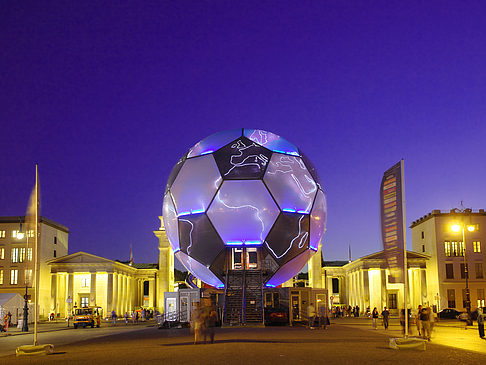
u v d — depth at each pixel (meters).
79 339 30.28
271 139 41.59
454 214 77.62
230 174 39.44
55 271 77.88
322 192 43.03
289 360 15.63
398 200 20.66
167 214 43.28
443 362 15.43
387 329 34.72
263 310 37.12
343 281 90.69
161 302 80.94
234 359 15.95
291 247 40.34
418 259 77.75
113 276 78.19
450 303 75.81
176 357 16.86
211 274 41.34
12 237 78.25
